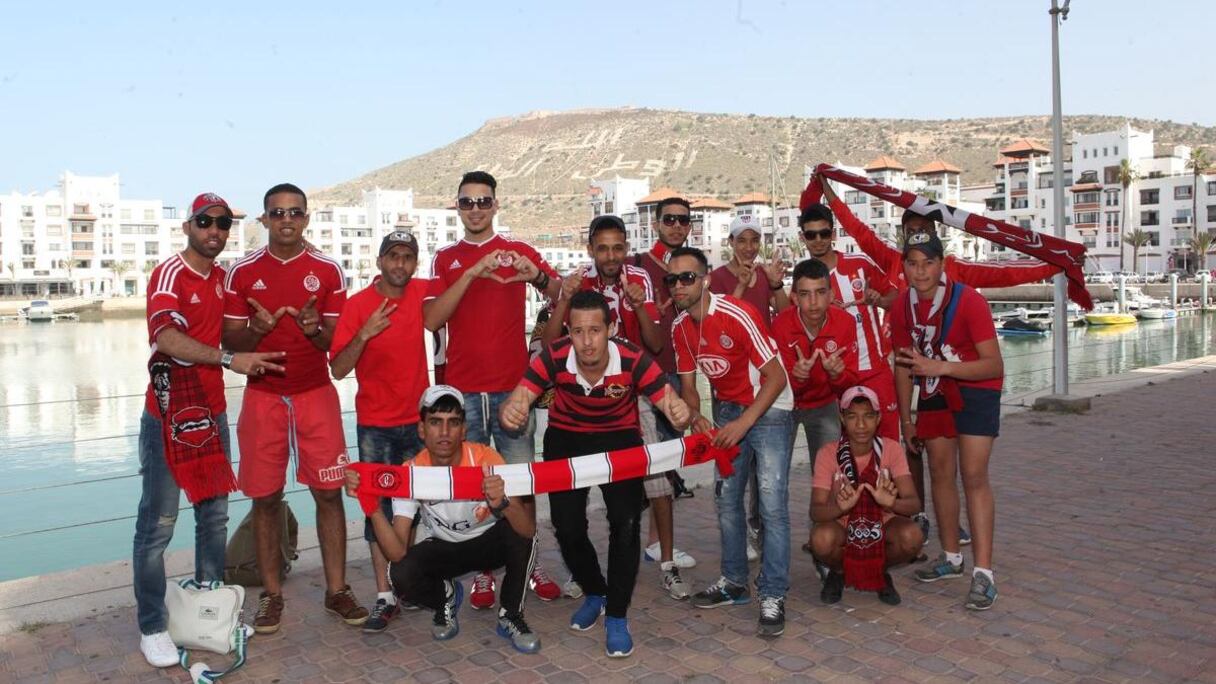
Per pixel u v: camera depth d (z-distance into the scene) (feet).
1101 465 24.80
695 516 20.72
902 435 18.92
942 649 12.61
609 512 12.82
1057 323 35.45
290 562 16.79
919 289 14.58
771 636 13.19
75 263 326.65
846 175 20.22
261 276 13.84
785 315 15.70
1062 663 12.01
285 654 13.03
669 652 12.82
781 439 13.76
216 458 12.90
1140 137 265.75
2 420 92.07
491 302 15.11
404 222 375.86
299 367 13.99
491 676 12.12
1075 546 17.33
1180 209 246.68
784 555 13.50
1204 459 25.38
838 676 11.80
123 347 184.03
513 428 12.92
